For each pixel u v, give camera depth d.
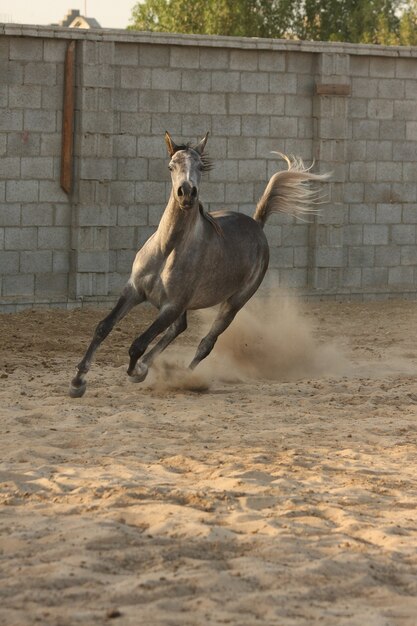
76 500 7.55
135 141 20.19
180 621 5.28
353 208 22.12
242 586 5.81
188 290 11.75
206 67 20.56
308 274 21.92
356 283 22.30
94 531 6.70
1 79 19.02
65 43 19.39
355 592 5.84
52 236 19.72
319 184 21.58
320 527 7.07
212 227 12.16
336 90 21.41
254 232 13.20
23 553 6.33
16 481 8.09
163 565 6.14
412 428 10.68
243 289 13.04
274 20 57.69
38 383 12.68
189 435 10.02
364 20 57.31
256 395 12.42
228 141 20.91
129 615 5.33
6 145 19.19
